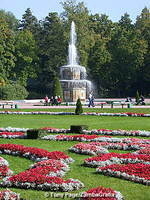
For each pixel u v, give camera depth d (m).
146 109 47.09
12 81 85.25
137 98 58.91
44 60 92.50
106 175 15.00
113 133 26.11
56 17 97.88
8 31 82.88
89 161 16.78
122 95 91.31
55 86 60.09
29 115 41.81
